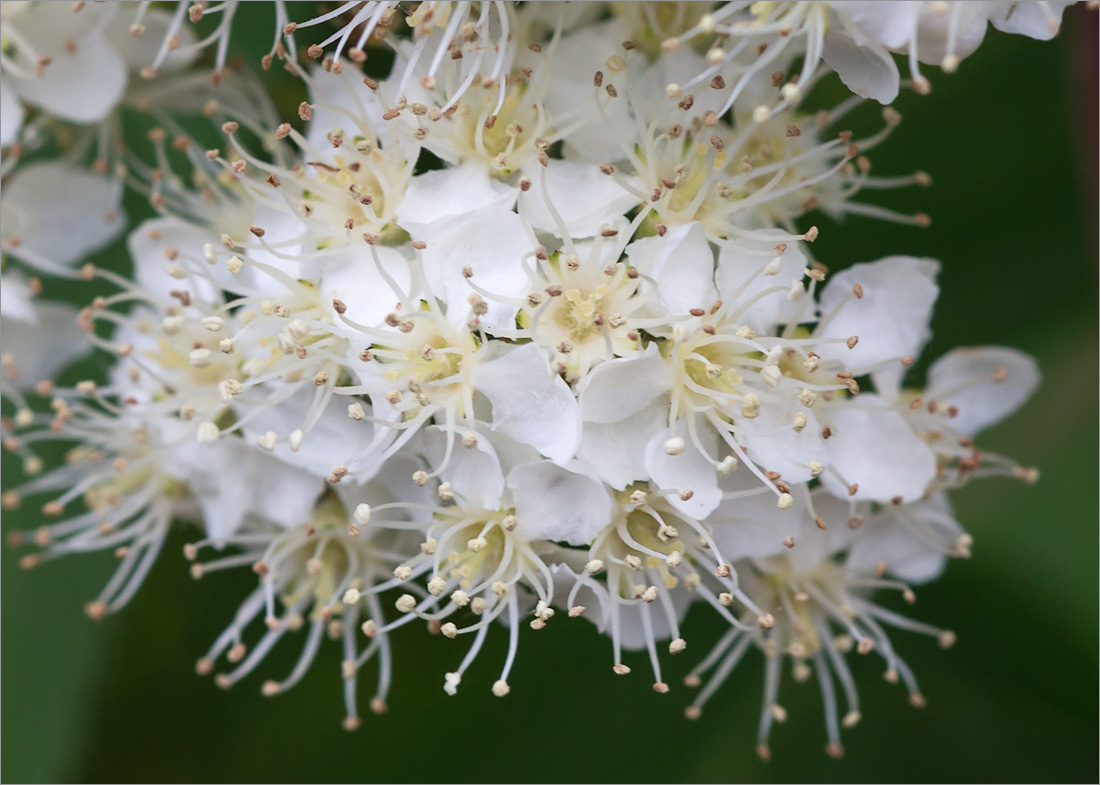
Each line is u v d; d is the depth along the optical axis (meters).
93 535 0.14
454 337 0.13
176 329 0.14
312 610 0.14
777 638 0.14
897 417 0.14
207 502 0.14
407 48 0.13
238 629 0.14
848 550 0.14
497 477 0.13
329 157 0.14
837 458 0.14
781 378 0.13
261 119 0.14
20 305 0.14
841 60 0.13
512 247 0.13
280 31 0.14
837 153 0.14
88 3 0.14
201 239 0.14
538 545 0.13
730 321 0.13
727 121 0.14
